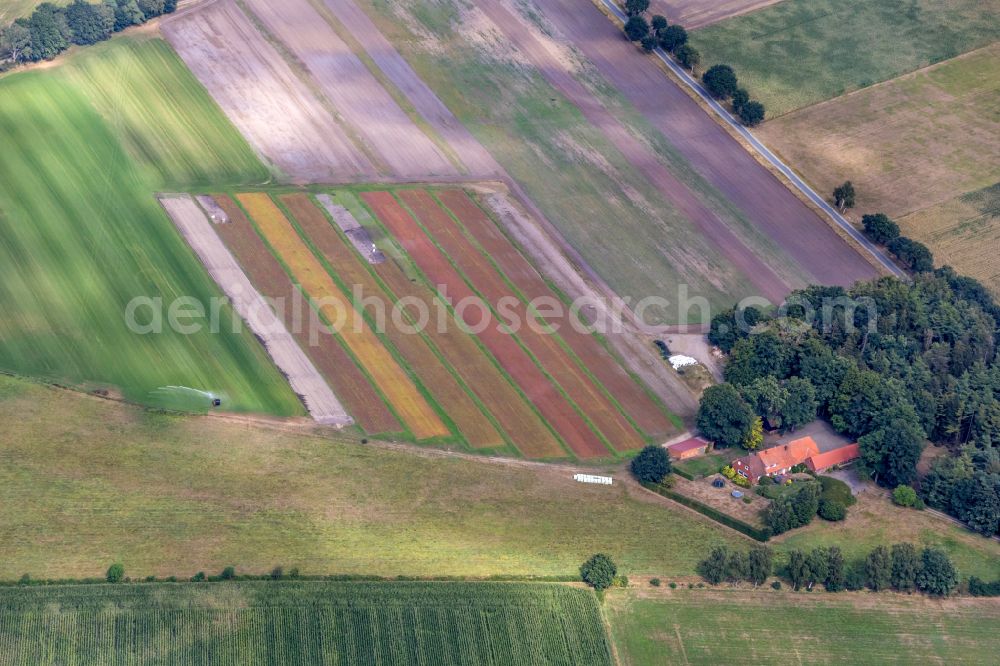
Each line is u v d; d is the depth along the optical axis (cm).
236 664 15712
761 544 17850
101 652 15762
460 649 15962
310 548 17212
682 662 16138
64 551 16988
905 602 17125
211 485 18300
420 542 17462
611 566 16925
